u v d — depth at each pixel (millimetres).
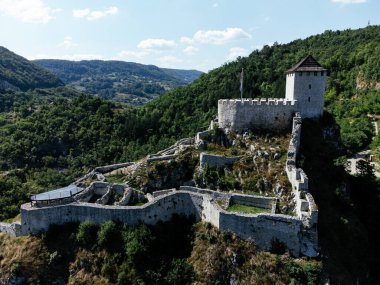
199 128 106375
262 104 57719
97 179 58188
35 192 76750
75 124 118750
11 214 66500
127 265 43344
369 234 54938
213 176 53750
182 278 41875
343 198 51844
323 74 57438
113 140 112438
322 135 57188
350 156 102000
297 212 44250
